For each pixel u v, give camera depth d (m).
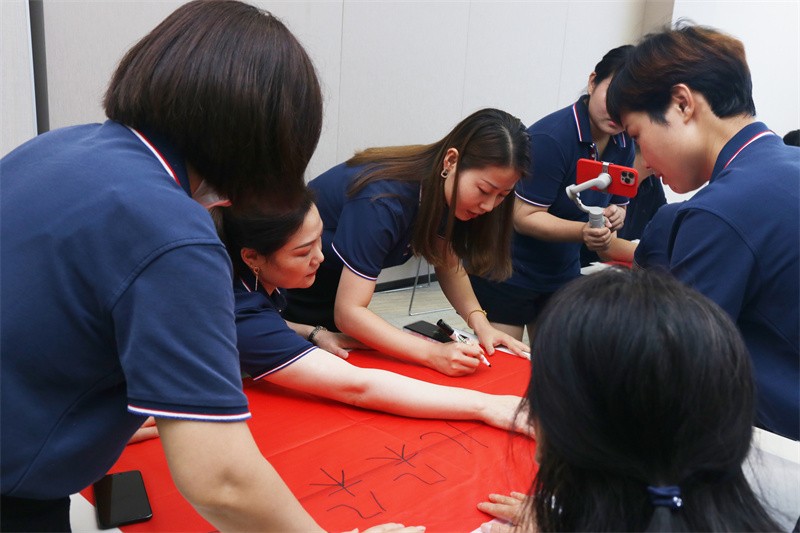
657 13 4.92
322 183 1.70
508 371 1.48
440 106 3.88
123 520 0.88
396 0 3.47
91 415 0.66
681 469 0.50
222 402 0.61
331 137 3.42
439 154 1.46
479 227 1.59
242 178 0.67
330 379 1.24
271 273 1.31
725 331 0.51
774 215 0.88
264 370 1.27
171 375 0.59
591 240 1.91
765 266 0.89
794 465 0.96
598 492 0.52
